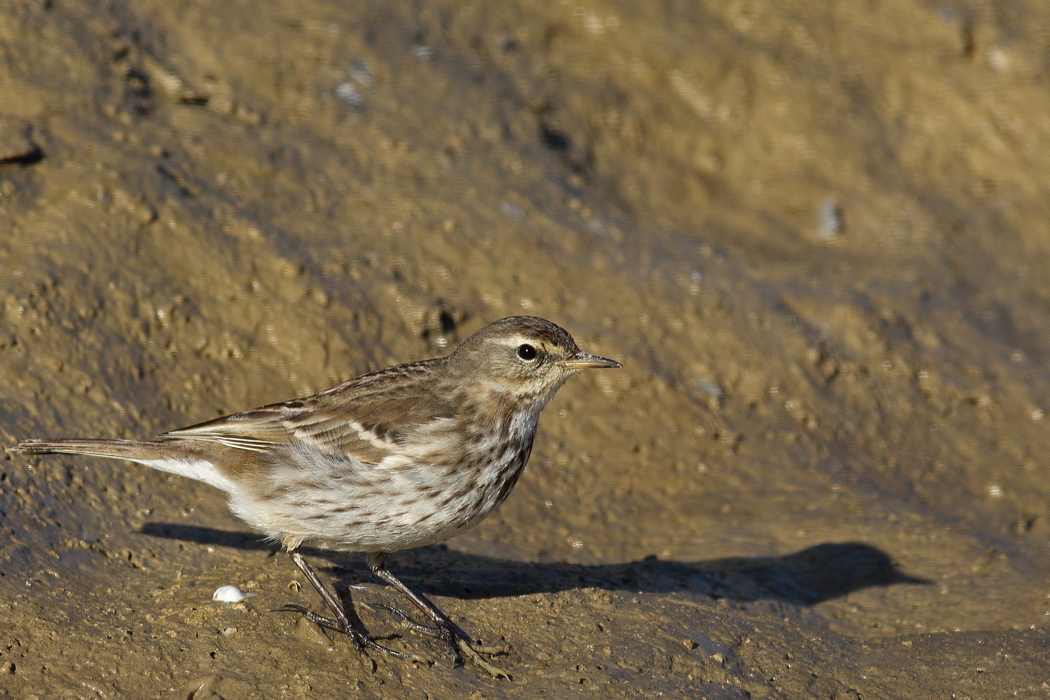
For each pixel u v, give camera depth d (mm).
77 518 9961
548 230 15094
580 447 13289
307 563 9148
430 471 8781
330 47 16562
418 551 10977
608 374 13844
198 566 9836
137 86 14719
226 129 14742
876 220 18234
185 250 12867
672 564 11562
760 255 17016
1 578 8859
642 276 14984
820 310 15617
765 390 14367
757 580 11391
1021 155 19703
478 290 14141
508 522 12055
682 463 13367
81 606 8789
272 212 13914
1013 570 11633
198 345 12367
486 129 16531
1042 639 9930
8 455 10164
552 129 17344
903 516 12820
